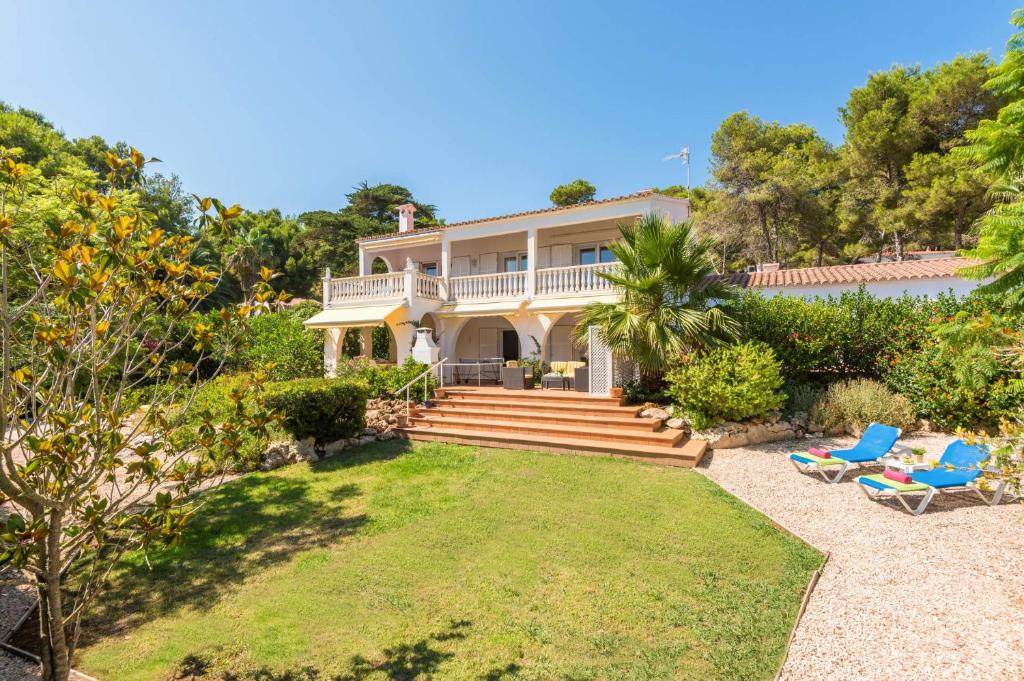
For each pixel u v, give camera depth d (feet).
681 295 48.37
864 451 34.88
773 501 31.19
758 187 125.49
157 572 24.16
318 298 182.60
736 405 41.93
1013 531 24.88
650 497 31.83
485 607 20.15
